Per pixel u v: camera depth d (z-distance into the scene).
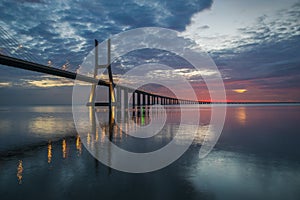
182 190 4.81
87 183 5.27
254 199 4.36
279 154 8.05
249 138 12.12
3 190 4.88
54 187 5.04
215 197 4.47
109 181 5.40
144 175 5.81
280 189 4.82
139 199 4.41
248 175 5.70
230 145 10.02
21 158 7.84
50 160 7.50
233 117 30.33
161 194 4.63
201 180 5.38
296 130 15.79
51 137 13.30
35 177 5.71
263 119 26.55
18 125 21.23
